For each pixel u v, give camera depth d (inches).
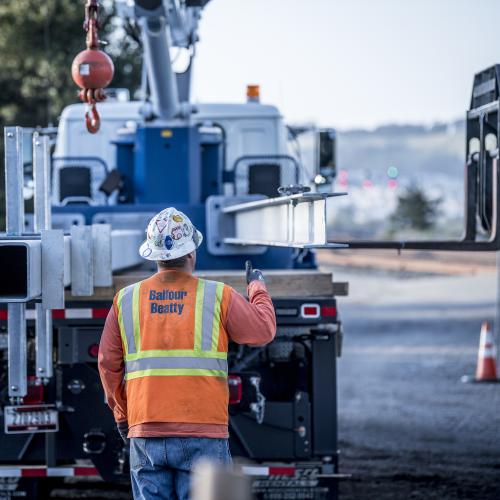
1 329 914.1
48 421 896.3
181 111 1232.2
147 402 667.4
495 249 957.2
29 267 703.7
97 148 1417.3
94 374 922.7
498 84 963.3
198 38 1302.9
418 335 2504.9
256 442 932.0
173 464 667.4
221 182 1330.0
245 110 1424.7
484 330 1844.2
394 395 1702.8
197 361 670.5
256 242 891.4
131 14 1104.2
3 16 3201.3
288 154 1455.5
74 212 1123.3
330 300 908.0
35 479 934.4
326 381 939.3
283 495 935.7
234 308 684.1
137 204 1207.6
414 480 1142.3
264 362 960.9
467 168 1030.4
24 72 3289.9
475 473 1170.6
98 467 915.4
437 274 4675.2
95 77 946.7
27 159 1337.4
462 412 1550.2
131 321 684.1
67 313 897.5
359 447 1315.2
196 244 699.4
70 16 3184.1
